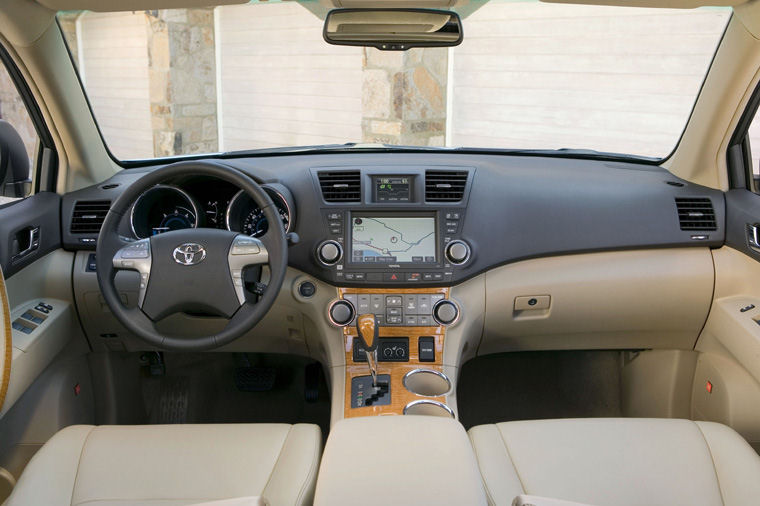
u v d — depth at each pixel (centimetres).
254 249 174
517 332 226
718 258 220
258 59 769
